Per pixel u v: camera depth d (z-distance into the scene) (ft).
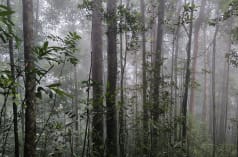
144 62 20.49
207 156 27.58
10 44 14.85
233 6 16.90
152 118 17.81
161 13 21.09
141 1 25.66
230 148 30.40
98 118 15.55
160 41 21.06
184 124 19.67
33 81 9.82
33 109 10.40
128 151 20.12
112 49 18.38
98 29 20.48
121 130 17.57
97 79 20.30
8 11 5.41
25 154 10.87
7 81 6.54
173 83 20.58
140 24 16.85
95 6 16.92
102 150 16.03
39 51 7.39
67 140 14.06
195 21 34.94
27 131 10.71
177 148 19.10
